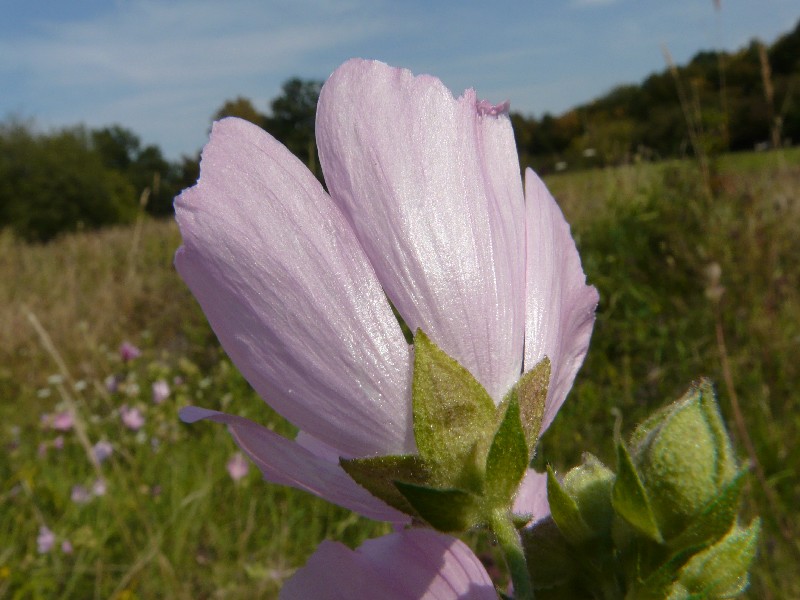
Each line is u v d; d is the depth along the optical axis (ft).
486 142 0.18
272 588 0.71
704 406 0.16
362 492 0.17
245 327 0.16
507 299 0.17
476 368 0.17
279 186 0.16
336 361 0.16
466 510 0.16
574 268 0.19
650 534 0.15
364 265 0.16
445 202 0.17
